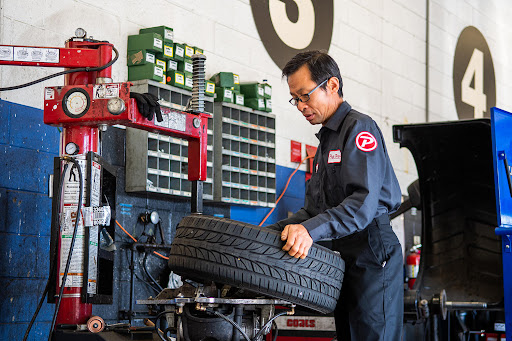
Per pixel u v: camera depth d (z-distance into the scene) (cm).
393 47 663
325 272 223
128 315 377
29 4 348
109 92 250
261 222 488
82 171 259
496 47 866
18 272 335
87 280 252
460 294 471
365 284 243
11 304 330
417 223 647
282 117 520
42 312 346
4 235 328
